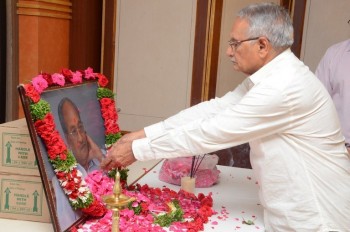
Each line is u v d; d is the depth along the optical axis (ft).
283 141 4.69
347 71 6.89
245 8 4.84
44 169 4.10
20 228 4.55
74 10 14.05
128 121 15.05
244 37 4.70
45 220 4.73
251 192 6.12
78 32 14.20
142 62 14.56
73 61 14.28
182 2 13.93
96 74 5.80
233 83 14.25
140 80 14.69
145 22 14.32
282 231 4.76
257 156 4.89
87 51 14.65
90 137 5.31
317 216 4.61
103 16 14.51
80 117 5.12
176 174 6.16
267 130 4.61
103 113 5.77
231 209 5.43
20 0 12.37
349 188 4.77
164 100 14.62
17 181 4.68
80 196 4.39
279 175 4.71
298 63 4.82
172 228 4.58
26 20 12.48
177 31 14.14
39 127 4.11
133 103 14.88
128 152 4.94
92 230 4.38
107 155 5.18
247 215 5.27
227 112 4.66
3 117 12.28
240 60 4.86
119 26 14.51
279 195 4.75
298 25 13.33
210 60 14.07
